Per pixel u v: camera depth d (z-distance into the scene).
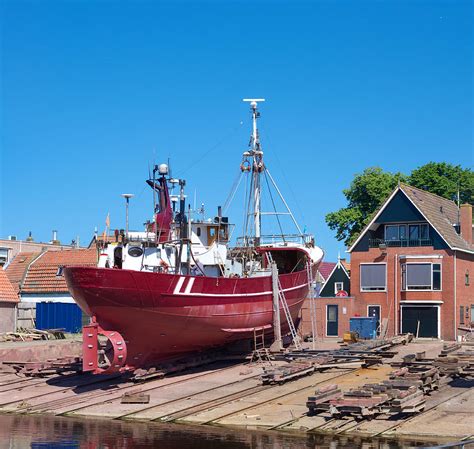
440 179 60.28
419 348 34.88
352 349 31.45
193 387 26.89
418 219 41.09
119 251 29.62
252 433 20.69
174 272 29.56
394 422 21.02
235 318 30.38
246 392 25.69
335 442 19.36
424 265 40.72
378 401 21.50
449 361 26.67
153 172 30.73
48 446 19.53
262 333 32.59
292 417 22.06
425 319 40.53
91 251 53.25
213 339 30.48
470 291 42.16
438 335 40.16
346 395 22.03
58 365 30.73
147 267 29.45
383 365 30.02
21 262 54.62
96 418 23.20
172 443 19.67
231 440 19.88
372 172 59.75
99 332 26.97
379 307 41.72
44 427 21.92
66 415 23.77
